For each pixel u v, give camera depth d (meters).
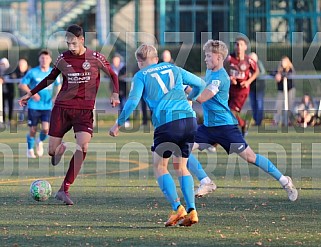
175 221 15.72
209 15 71.94
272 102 48.59
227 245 13.98
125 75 47.12
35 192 19.41
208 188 20.17
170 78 16.20
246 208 18.25
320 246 13.88
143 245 13.99
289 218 16.84
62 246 13.93
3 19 76.19
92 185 22.61
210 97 19.23
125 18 71.94
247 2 68.56
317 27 70.69
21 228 15.76
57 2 80.44
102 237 14.76
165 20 72.00
